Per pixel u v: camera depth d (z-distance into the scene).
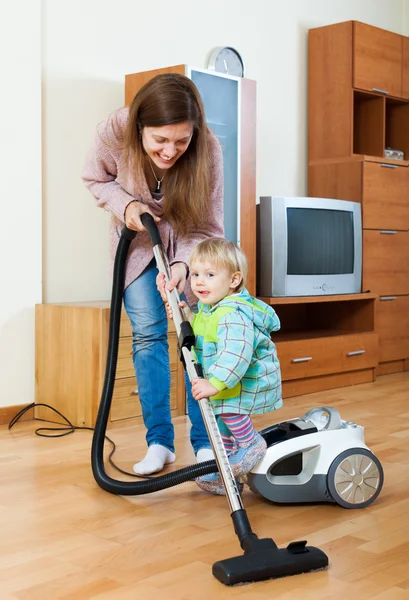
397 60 4.79
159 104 2.01
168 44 3.91
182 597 1.49
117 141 2.25
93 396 3.07
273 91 4.51
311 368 3.95
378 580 1.57
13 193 3.20
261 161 4.47
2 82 3.15
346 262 4.31
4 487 2.26
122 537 1.84
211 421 1.78
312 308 4.70
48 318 3.23
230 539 1.83
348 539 1.82
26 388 3.28
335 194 4.56
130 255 2.35
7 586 1.55
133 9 3.74
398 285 4.67
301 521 1.96
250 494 2.21
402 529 1.90
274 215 3.96
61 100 3.47
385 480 2.35
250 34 4.36
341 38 4.54
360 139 4.83
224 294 2.06
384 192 4.56
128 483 2.12
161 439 2.45
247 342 1.94
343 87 4.54
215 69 4.10
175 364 3.35
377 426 3.12
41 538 1.83
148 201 2.27
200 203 2.20
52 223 3.46
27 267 3.26
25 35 3.21
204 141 2.15
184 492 2.22
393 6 5.37
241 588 1.53
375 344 4.33
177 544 1.80
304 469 2.08
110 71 3.66
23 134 3.22
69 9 3.48
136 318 2.39
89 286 3.61
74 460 2.58
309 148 4.71
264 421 3.24
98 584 1.56
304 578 1.58
